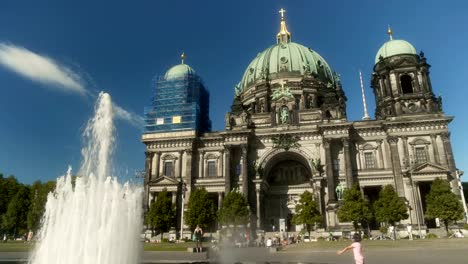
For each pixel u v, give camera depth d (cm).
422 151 7712
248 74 11675
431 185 6769
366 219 6669
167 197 7781
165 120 9244
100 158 3606
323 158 8188
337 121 8319
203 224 7212
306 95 10156
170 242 6812
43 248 2519
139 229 2661
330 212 7425
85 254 2419
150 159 8900
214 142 8869
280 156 8738
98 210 2566
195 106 9206
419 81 8344
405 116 7981
